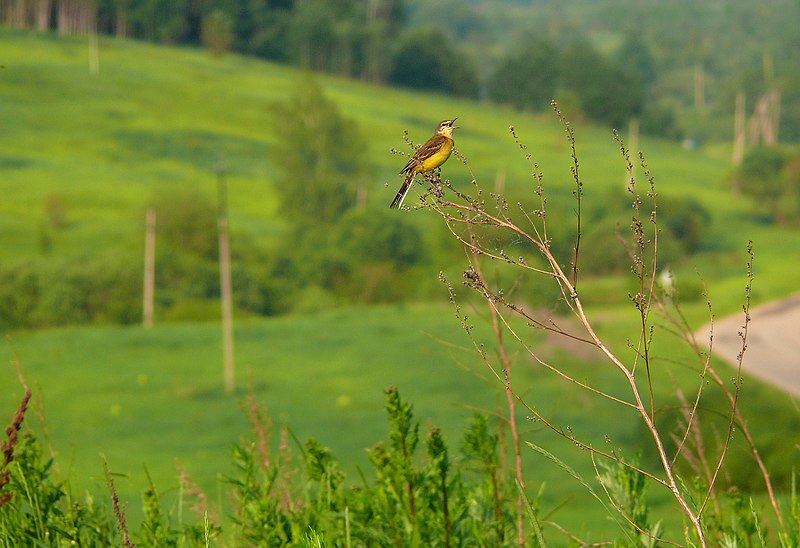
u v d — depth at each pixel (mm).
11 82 145875
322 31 194375
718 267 92562
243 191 121188
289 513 5062
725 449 3857
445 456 4980
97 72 157500
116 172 119875
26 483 5004
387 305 82562
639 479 5047
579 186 3578
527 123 180250
